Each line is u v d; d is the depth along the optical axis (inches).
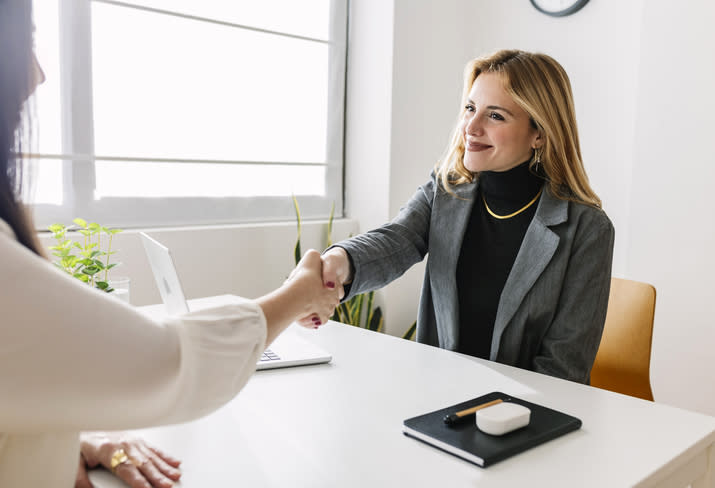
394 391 48.3
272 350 56.9
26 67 22.6
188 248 95.3
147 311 70.2
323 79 117.3
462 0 124.3
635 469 35.6
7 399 19.2
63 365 19.6
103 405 20.7
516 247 60.9
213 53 102.1
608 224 58.4
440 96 122.7
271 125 111.0
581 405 46.1
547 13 112.5
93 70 88.8
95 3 88.0
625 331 75.9
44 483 25.5
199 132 101.7
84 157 88.7
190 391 23.2
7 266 19.1
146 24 93.9
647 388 73.3
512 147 58.5
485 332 61.6
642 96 97.8
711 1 89.7
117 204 92.7
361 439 39.3
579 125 111.7
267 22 108.7
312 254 47.1
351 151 121.0
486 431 38.8
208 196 103.5
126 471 33.4
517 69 57.8
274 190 112.3
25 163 24.5
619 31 104.9
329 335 65.2
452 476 34.4
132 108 93.5
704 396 94.6
